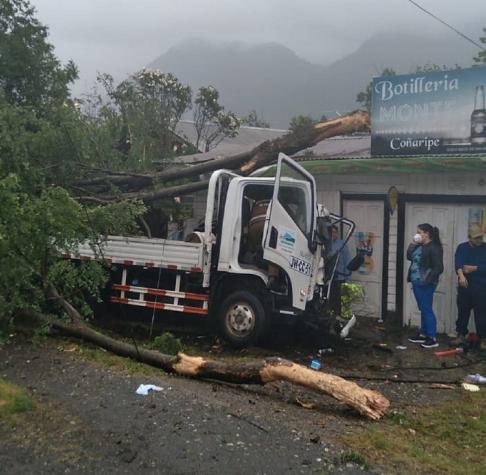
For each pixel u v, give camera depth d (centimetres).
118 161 1055
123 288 900
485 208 954
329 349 859
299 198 840
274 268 817
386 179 1046
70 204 678
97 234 759
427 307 902
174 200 1142
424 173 979
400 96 1005
